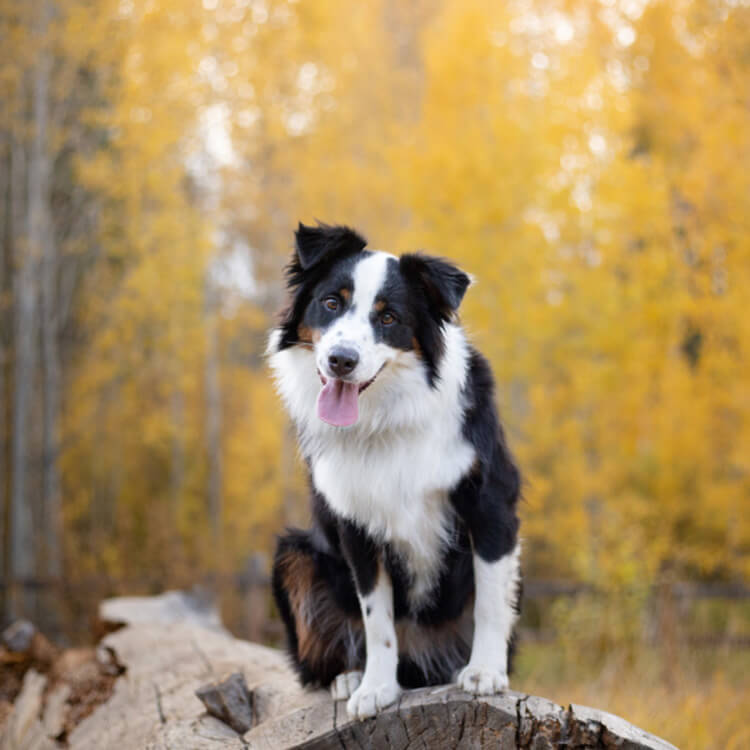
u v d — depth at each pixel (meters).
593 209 11.28
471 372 3.13
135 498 17.03
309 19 13.91
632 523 11.16
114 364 16.06
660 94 11.44
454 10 12.40
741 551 11.80
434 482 2.92
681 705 5.10
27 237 13.55
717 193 10.48
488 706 2.59
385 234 13.59
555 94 11.80
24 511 12.41
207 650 4.48
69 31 12.92
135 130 13.23
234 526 14.78
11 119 13.33
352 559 3.03
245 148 14.18
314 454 3.15
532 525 11.48
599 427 11.91
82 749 3.76
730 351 11.02
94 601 10.34
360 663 3.31
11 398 13.92
